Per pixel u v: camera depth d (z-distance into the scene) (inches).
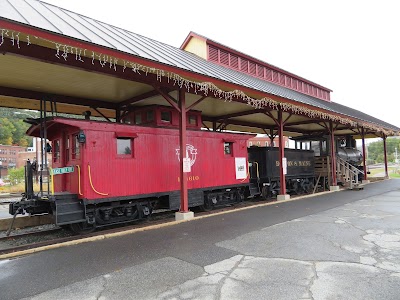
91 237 251.9
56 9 297.7
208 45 611.8
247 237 247.6
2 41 192.4
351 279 156.9
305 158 667.4
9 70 277.9
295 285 151.4
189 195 381.4
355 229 265.7
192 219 332.5
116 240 248.8
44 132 300.5
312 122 637.9
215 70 386.0
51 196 281.4
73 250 222.2
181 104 331.0
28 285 160.4
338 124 684.7
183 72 282.4
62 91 355.6
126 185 318.3
